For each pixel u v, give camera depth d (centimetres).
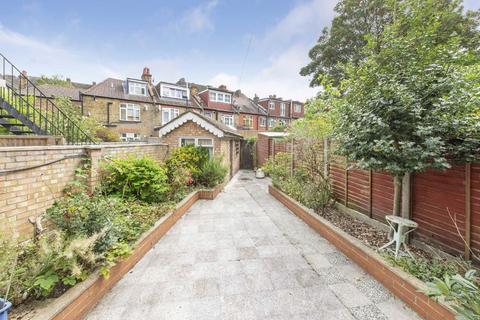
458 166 258
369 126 281
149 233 341
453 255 264
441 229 278
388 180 364
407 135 264
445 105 238
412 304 216
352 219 429
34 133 522
